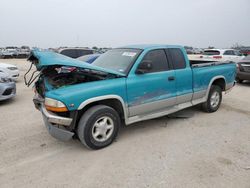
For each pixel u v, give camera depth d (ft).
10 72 34.06
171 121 16.65
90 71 13.74
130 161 11.16
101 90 11.98
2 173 10.31
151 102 14.15
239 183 9.33
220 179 9.61
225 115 17.95
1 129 15.42
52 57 12.10
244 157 11.38
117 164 10.93
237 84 33.37
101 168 10.62
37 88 14.61
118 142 13.26
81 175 10.11
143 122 16.48
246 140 13.33
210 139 13.50
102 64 14.88
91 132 11.93
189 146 12.63
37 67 13.58
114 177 9.91
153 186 9.24
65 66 12.16
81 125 11.76
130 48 15.20
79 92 11.41
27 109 20.10
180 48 16.21
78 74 14.11
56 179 9.84
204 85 17.44
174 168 10.46
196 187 9.12
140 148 12.49
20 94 26.61
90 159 11.44
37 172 10.38
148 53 14.28
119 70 13.56
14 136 14.30
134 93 13.25
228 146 12.58
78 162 11.18
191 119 17.01
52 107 11.23
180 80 15.57
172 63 15.40
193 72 16.43
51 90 12.27
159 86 14.37
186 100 16.43
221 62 19.34
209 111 18.48
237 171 10.16
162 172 10.18
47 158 11.62
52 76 13.93
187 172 10.13
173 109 15.62
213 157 11.40
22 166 10.88
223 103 21.63
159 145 12.80
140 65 13.43
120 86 12.63
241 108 19.95
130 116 13.56
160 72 14.57
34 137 14.16
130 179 9.74
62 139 11.76
